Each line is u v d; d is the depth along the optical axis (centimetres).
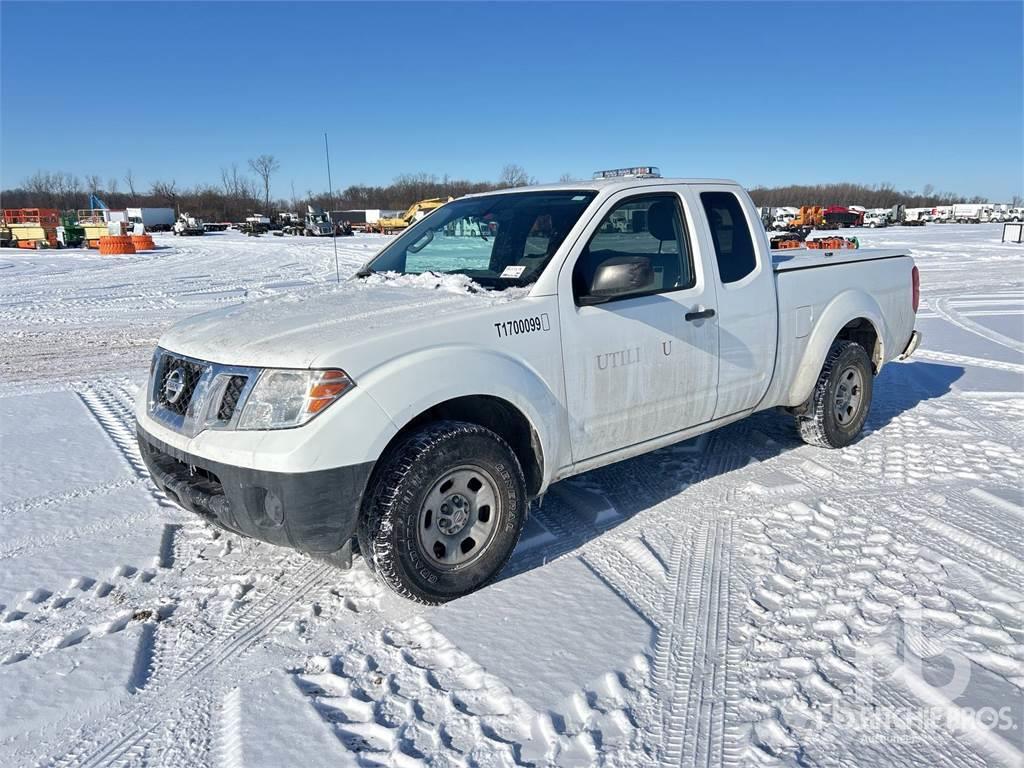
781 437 545
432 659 284
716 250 423
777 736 239
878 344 540
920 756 229
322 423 283
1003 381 709
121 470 498
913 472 466
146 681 274
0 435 580
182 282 1842
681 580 338
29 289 1720
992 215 7412
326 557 311
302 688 269
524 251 372
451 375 309
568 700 256
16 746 242
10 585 344
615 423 375
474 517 326
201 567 361
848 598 319
